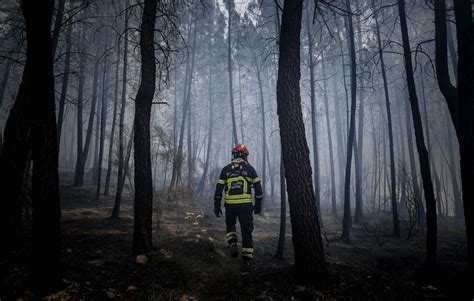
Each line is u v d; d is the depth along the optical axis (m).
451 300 3.76
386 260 6.74
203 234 6.45
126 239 5.96
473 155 4.18
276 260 5.93
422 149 6.17
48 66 3.14
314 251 3.67
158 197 7.66
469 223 4.16
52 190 3.09
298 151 4.05
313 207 3.87
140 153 4.77
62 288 3.07
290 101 4.18
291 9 4.33
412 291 3.78
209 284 3.97
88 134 15.84
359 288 3.58
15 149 4.53
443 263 6.31
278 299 3.33
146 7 5.17
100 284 3.37
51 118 3.15
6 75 14.99
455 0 4.47
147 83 4.96
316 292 3.40
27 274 3.22
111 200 12.28
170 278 3.85
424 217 12.98
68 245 5.10
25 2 3.10
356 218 12.55
